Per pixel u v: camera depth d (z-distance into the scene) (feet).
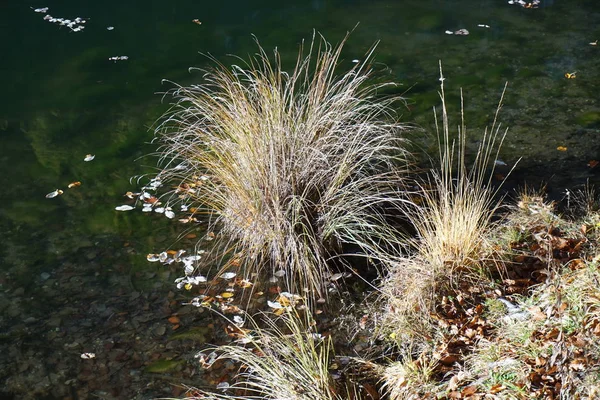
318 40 24.75
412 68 21.95
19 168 17.28
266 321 12.05
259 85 13.98
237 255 13.46
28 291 12.94
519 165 16.17
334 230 13.12
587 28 24.89
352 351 11.27
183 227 14.61
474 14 26.91
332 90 14.33
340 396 10.09
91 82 22.30
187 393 10.60
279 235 12.78
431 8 27.76
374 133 14.94
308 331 11.59
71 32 26.73
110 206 15.51
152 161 17.33
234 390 10.62
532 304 10.85
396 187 14.92
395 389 10.04
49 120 19.86
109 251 13.97
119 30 26.89
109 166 17.20
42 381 10.93
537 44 23.57
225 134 13.82
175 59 23.86
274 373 10.14
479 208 12.39
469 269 11.88
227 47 24.67
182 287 12.92
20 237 14.49
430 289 11.56
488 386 9.40
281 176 13.03
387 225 13.87
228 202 13.46
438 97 19.77
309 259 13.06
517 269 12.00
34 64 23.86
